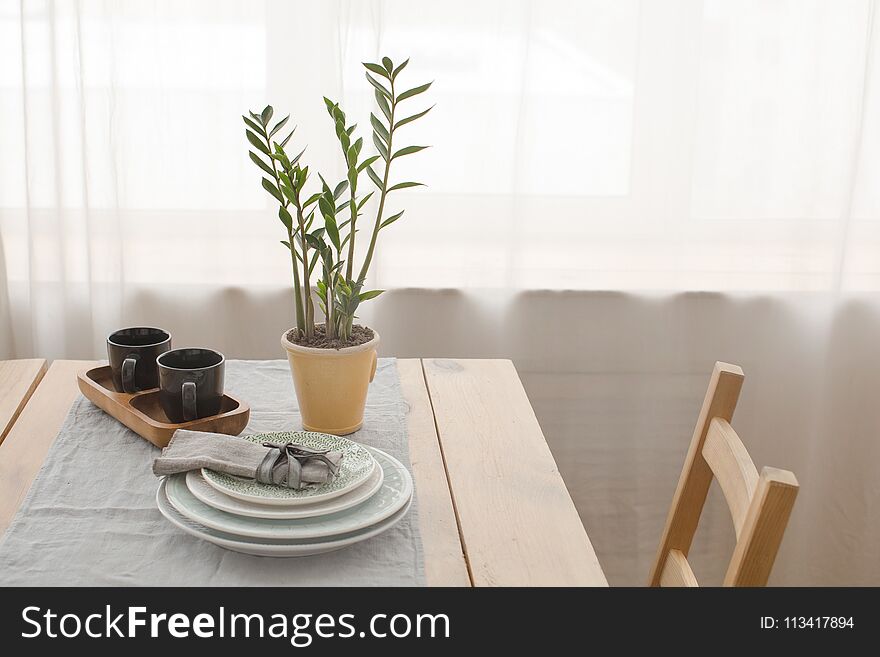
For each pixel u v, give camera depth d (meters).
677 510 1.44
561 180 2.35
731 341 2.46
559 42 2.28
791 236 2.40
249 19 2.21
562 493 1.27
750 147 2.36
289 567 1.07
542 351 2.44
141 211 2.29
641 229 2.39
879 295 2.45
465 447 1.41
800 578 2.60
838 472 2.54
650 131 2.34
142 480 1.25
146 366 1.44
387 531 1.15
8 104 2.21
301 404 1.41
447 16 2.25
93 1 2.17
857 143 2.35
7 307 2.30
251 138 1.31
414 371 1.73
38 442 1.37
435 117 2.29
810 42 2.31
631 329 2.44
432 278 2.37
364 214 2.31
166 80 2.22
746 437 2.52
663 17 2.28
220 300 2.35
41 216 2.25
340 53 2.21
